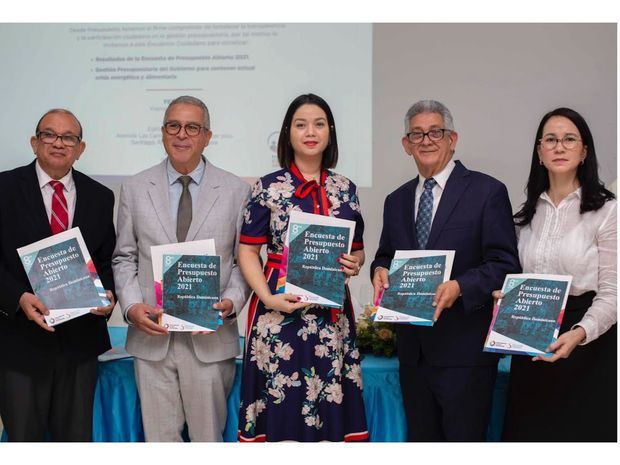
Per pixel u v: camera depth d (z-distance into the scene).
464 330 2.08
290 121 2.11
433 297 2.02
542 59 3.34
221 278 2.17
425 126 2.08
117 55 3.46
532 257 2.06
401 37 3.40
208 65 3.43
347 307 2.16
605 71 3.30
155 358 2.15
